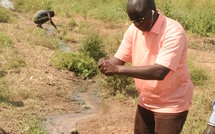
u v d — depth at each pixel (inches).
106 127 217.2
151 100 119.1
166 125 117.0
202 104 257.0
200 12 540.1
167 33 109.1
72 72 315.3
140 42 115.1
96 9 617.0
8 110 222.8
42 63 327.3
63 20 560.1
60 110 239.6
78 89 283.0
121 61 125.0
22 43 384.8
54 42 406.9
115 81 276.1
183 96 116.6
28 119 215.8
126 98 267.0
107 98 268.1
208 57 400.5
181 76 114.7
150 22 109.4
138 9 106.0
